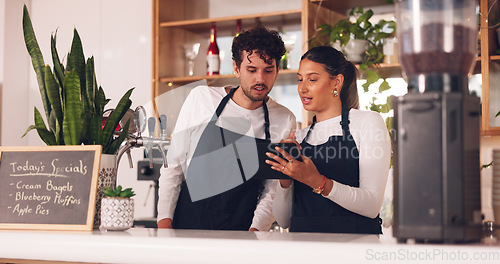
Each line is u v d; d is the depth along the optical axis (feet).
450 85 2.93
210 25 13.08
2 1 14.51
